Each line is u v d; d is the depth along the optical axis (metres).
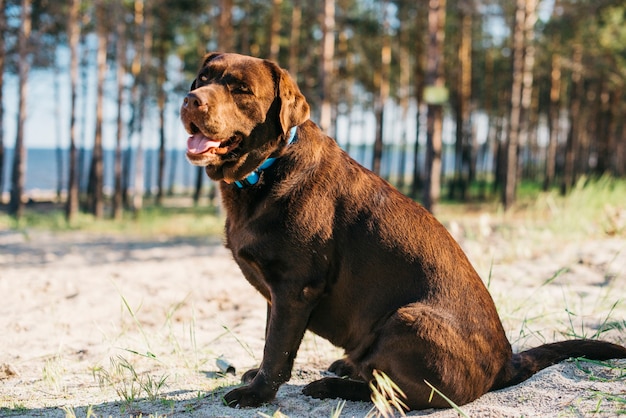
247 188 3.32
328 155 3.45
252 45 32.09
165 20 30.62
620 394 3.17
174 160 44.94
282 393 3.56
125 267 9.19
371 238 3.34
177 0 28.27
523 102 26.75
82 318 5.66
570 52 26.78
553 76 31.28
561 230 9.55
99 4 23.11
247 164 3.28
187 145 3.24
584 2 23.77
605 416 2.89
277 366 3.31
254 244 3.28
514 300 5.40
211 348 4.61
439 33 16.89
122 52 25.50
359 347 3.36
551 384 3.36
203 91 3.15
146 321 5.56
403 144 38.50
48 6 23.97
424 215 3.52
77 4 22.66
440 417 3.07
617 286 6.15
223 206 3.48
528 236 9.07
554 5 24.48
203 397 3.53
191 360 4.30
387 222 3.38
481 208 24.92
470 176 36.88
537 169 52.75
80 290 6.95
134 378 3.82
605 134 38.62
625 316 4.91
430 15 16.86
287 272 3.28
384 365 3.17
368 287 3.33
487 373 3.25
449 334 3.10
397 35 31.89
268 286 3.35
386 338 3.14
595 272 6.91
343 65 34.56
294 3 26.50
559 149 48.12
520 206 22.38
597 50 26.03
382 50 30.42
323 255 3.30
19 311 5.93
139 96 28.62
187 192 48.78
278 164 3.31
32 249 13.02
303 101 3.35
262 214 3.27
